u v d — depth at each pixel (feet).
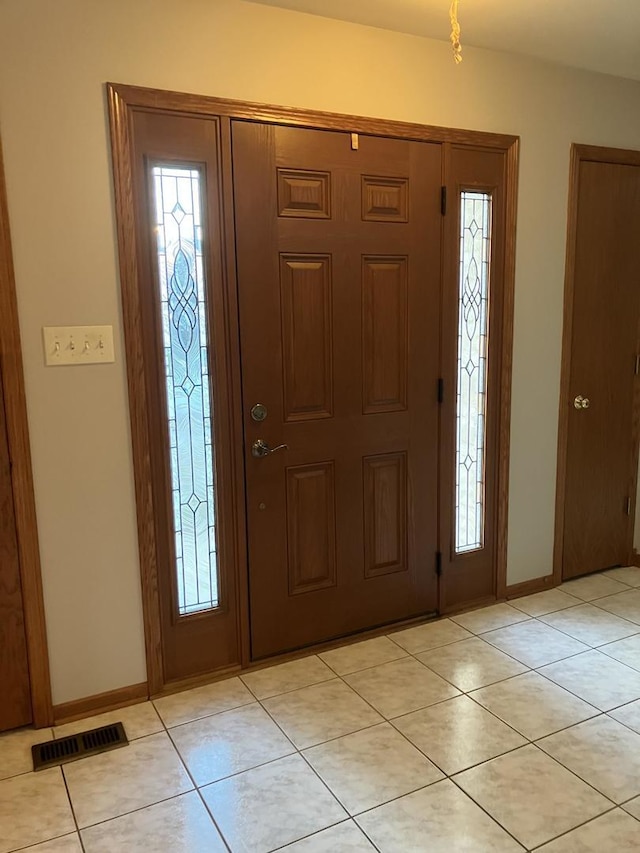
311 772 6.18
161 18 6.58
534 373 9.57
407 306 8.44
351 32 7.55
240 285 7.37
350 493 8.47
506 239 8.95
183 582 7.63
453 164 8.43
